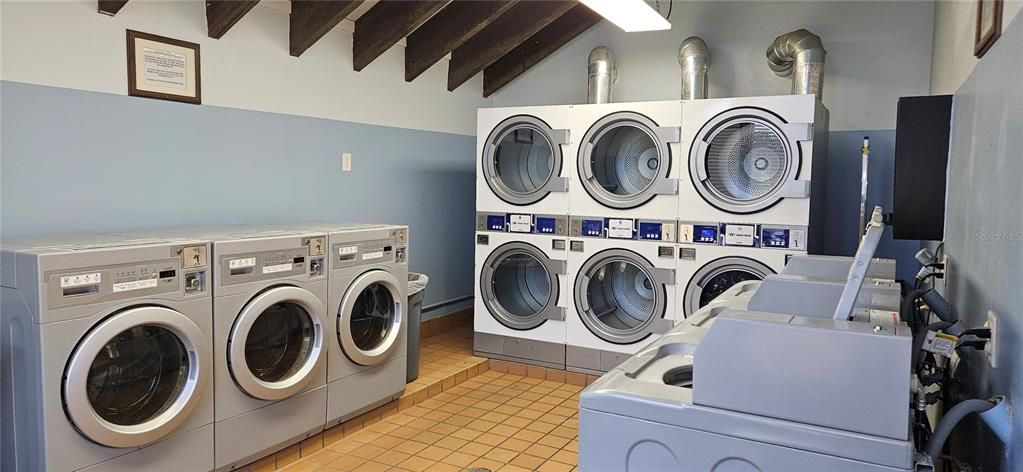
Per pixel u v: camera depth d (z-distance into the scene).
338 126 4.27
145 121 3.17
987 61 1.91
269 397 2.83
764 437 1.34
